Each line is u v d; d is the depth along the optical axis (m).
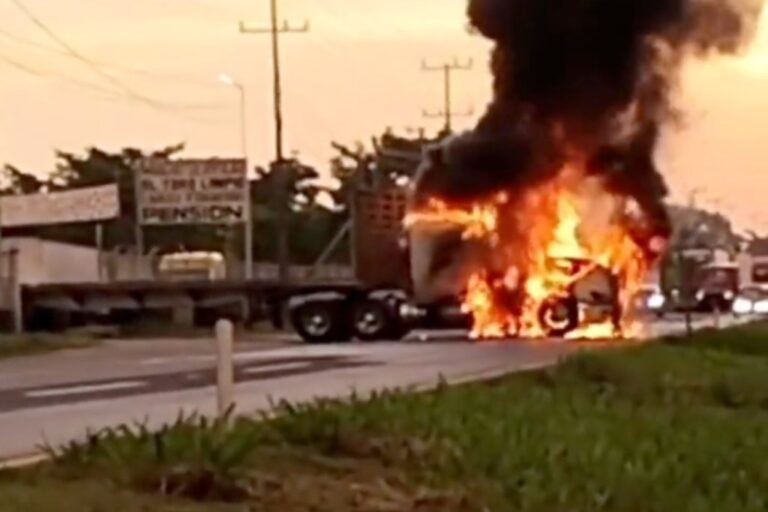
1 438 26.47
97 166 164.75
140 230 131.12
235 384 38.53
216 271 120.38
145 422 24.70
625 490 23.09
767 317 114.19
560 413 30.91
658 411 35.09
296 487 19.73
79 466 19.78
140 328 87.75
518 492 21.56
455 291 78.12
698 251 136.00
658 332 78.69
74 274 108.44
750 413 38.66
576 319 78.38
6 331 87.19
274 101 122.19
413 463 22.02
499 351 58.78
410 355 56.72
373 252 78.38
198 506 18.36
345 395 31.58
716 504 23.72
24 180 169.00
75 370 50.47
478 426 25.62
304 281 80.31
